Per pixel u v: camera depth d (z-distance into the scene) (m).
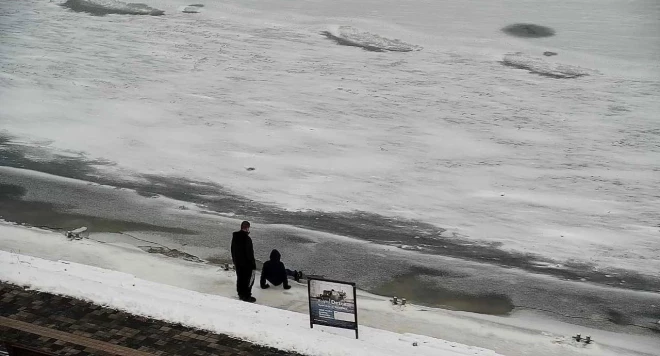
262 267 14.84
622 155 21.77
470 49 30.06
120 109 25.27
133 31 32.78
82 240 16.19
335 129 23.67
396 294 14.51
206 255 15.83
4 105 25.47
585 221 18.02
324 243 16.64
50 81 27.61
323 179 20.31
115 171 20.67
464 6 34.78
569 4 34.53
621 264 15.98
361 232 17.30
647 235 17.30
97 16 34.72
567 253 16.45
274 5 35.62
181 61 29.58
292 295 13.84
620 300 14.48
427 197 19.30
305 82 27.48
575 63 28.42
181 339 11.05
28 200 18.58
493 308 14.07
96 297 12.06
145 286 13.17
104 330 11.22
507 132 23.39
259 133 23.38
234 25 33.31
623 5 34.09
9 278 12.66
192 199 18.97
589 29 31.44
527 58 29.02
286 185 19.91
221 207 18.52
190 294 12.95
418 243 16.81
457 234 17.31
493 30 31.70
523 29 31.70
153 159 21.53
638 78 27.05
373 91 26.62
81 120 24.38
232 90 26.86
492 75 27.72
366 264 15.71
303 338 11.02
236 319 11.50
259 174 20.58
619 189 19.73
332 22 33.31
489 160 21.56
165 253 15.85
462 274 15.38
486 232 17.44
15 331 11.12
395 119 24.41
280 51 30.36
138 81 27.70
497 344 12.46
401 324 13.03
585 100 25.52
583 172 20.77
